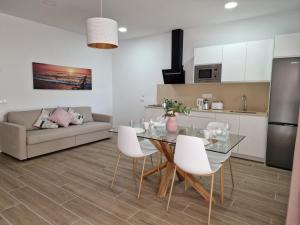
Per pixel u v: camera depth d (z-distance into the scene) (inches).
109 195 95.1
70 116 177.0
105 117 199.3
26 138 133.8
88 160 140.0
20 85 159.6
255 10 139.1
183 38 186.7
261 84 155.5
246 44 144.7
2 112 151.4
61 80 187.6
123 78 232.5
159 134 98.0
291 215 51.4
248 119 142.2
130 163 135.9
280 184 109.2
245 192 100.2
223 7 134.0
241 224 76.4
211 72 159.8
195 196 95.7
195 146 75.1
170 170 102.6
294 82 122.9
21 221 75.3
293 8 136.0
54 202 88.2
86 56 209.6
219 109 169.2
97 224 74.6
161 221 77.1
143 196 94.9
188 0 123.2
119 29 183.6
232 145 83.0
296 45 121.5
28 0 124.3
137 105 224.5
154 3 127.8
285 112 127.2
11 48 152.6
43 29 170.7
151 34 202.1
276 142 131.7
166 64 198.5
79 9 137.9
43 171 120.3
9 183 104.4
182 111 101.5
